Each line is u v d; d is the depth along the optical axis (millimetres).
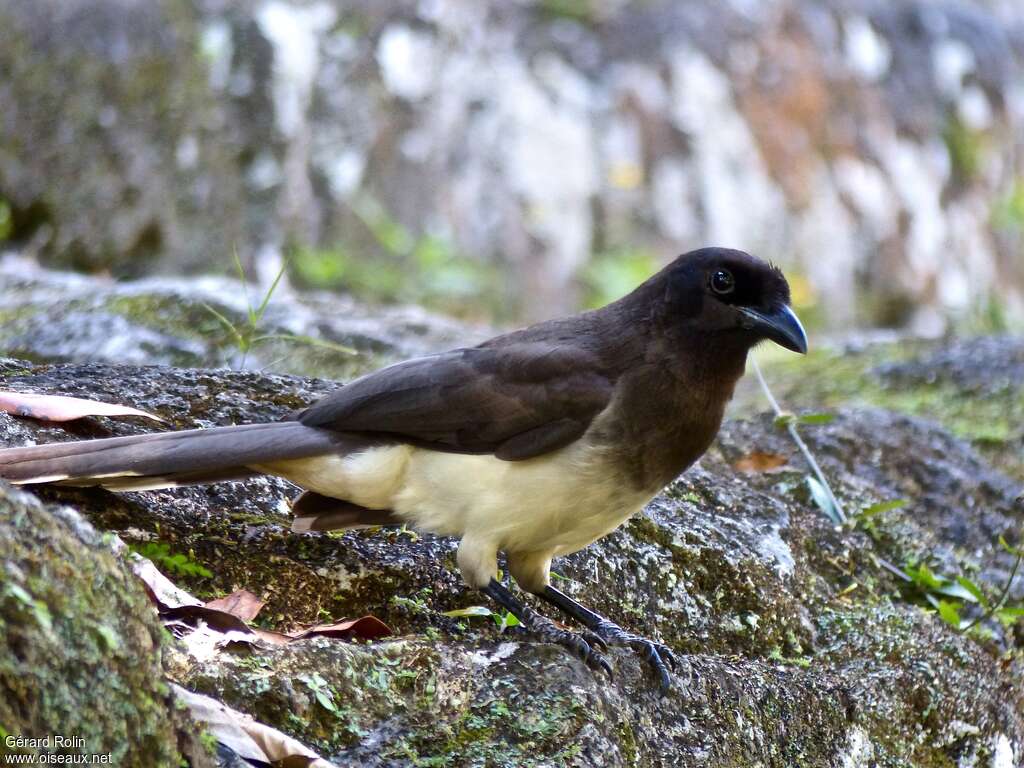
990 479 11992
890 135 22922
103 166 19422
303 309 13992
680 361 7621
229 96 19625
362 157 19750
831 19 23266
